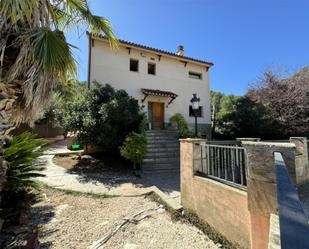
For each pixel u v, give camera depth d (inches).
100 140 302.4
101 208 164.9
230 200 113.6
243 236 103.0
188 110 523.8
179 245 113.6
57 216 147.6
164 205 171.8
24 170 158.1
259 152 89.2
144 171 293.0
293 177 74.4
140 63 471.8
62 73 120.4
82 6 158.2
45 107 131.8
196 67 551.8
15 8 101.8
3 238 114.7
